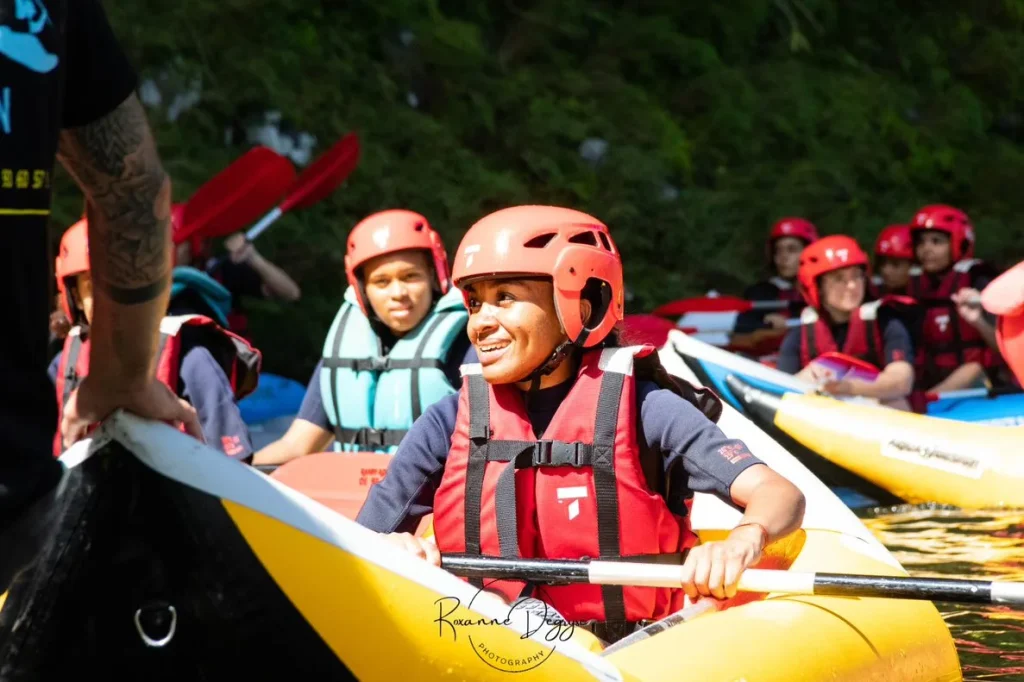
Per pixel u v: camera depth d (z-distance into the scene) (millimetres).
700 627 5660
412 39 23172
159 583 4117
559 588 5984
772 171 27188
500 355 5910
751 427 8133
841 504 7621
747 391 13195
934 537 10727
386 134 22203
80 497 3961
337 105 21750
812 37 29656
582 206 24438
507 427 5980
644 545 5914
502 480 5898
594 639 5430
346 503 9477
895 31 30938
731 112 26531
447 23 23172
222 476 4145
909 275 18594
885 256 18453
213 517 4113
